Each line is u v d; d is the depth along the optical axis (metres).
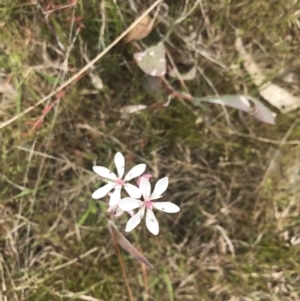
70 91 0.16
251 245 0.17
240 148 0.17
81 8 0.16
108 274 0.16
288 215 0.17
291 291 0.16
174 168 0.17
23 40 0.16
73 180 0.17
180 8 0.16
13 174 0.16
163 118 0.17
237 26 0.17
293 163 0.17
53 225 0.17
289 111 0.17
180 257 0.17
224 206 0.17
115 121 0.17
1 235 0.16
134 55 0.16
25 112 0.15
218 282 0.17
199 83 0.17
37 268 0.16
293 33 0.17
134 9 0.16
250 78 0.17
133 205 0.13
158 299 0.16
